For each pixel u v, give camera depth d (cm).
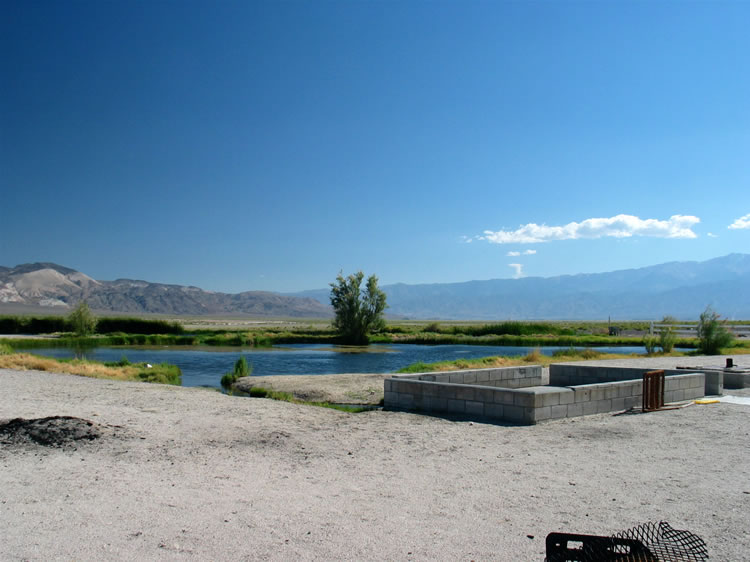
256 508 620
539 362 2806
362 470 805
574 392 1266
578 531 543
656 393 1355
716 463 834
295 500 654
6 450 891
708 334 3566
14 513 595
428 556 484
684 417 1244
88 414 1220
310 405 1541
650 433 1067
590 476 762
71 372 2498
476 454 909
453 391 1333
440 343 5656
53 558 473
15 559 470
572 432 1093
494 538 527
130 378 2508
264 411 1352
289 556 482
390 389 1473
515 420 1212
